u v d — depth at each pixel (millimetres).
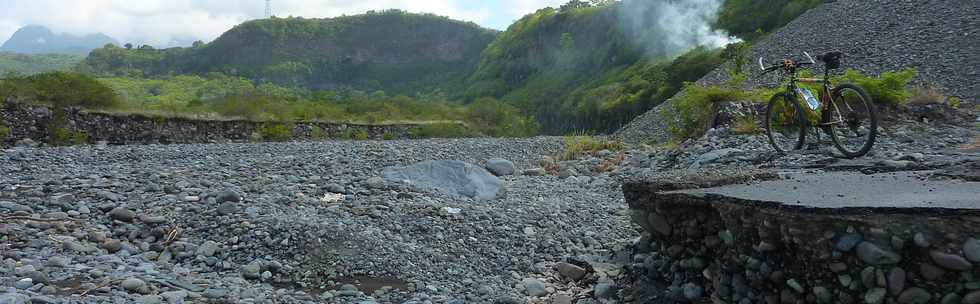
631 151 14773
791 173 5594
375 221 7141
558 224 7703
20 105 21469
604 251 6707
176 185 8234
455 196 8789
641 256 5633
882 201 3820
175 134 24859
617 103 80062
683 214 4980
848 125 7188
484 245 6746
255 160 11891
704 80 40156
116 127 23406
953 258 3287
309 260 5805
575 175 12352
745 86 33312
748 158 9172
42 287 4426
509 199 9086
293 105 34812
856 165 6152
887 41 31922
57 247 5629
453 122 41688
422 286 5426
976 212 3391
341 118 34125
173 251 5938
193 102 36125
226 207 6891
